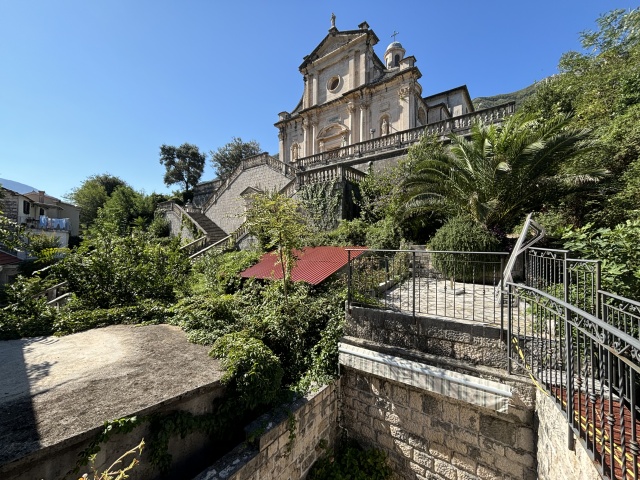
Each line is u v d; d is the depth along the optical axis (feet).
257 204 20.58
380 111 66.18
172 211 73.10
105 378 11.57
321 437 14.89
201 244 53.16
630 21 37.32
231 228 62.44
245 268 31.91
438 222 30.32
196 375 12.00
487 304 16.55
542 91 43.42
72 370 12.34
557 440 8.79
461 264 21.40
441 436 13.19
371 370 14.64
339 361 15.92
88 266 24.16
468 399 11.91
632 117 23.61
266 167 58.44
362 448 15.66
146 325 19.35
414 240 30.83
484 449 12.09
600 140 21.56
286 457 12.44
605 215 20.81
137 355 14.11
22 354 14.17
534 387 10.75
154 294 25.77
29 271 47.01
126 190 103.04
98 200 115.44
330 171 42.57
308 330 18.90
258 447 11.08
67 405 9.58
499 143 23.47
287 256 20.29
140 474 9.48
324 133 74.90
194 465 10.85
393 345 14.67
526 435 11.06
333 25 75.25
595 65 40.42
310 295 22.09
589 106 31.89
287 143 85.25
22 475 7.39
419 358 13.53
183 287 28.66
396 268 22.65
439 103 72.64
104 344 15.67
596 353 9.76
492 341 12.02
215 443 11.62
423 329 13.80
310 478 13.96
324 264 25.96
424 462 13.65
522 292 13.51
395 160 47.75
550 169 23.09
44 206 87.71
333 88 76.07
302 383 15.35
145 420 9.52
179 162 115.85
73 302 22.79
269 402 12.77
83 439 8.14
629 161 22.45
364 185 42.42
